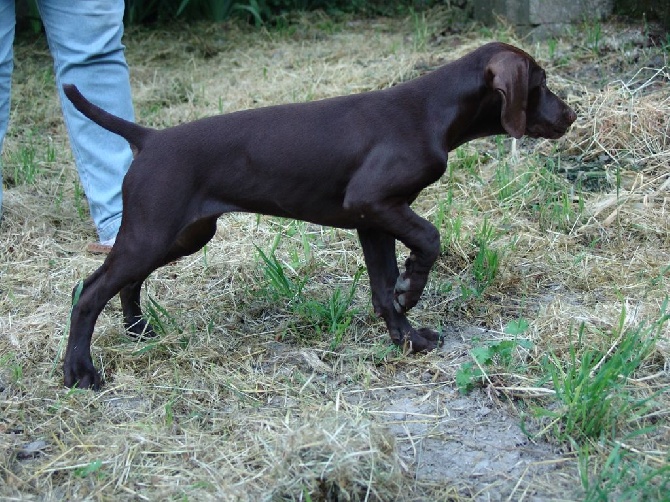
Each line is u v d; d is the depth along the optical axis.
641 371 2.61
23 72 4.27
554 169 3.26
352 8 4.88
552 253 2.98
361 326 2.79
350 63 3.92
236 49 4.41
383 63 3.86
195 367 2.69
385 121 2.60
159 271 2.98
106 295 2.63
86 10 2.96
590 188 3.19
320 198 2.63
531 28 3.81
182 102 3.87
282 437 2.46
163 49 4.53
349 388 2.63
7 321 2.81
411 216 2.61
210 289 2.93
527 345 2.66
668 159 3.22
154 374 2.67
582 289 2.87
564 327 2.73
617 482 2.39
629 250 2.98
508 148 3.36
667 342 2.66
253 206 2.65
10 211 3.19
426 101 2.62
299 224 3.10
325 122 2.61
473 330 2.77
